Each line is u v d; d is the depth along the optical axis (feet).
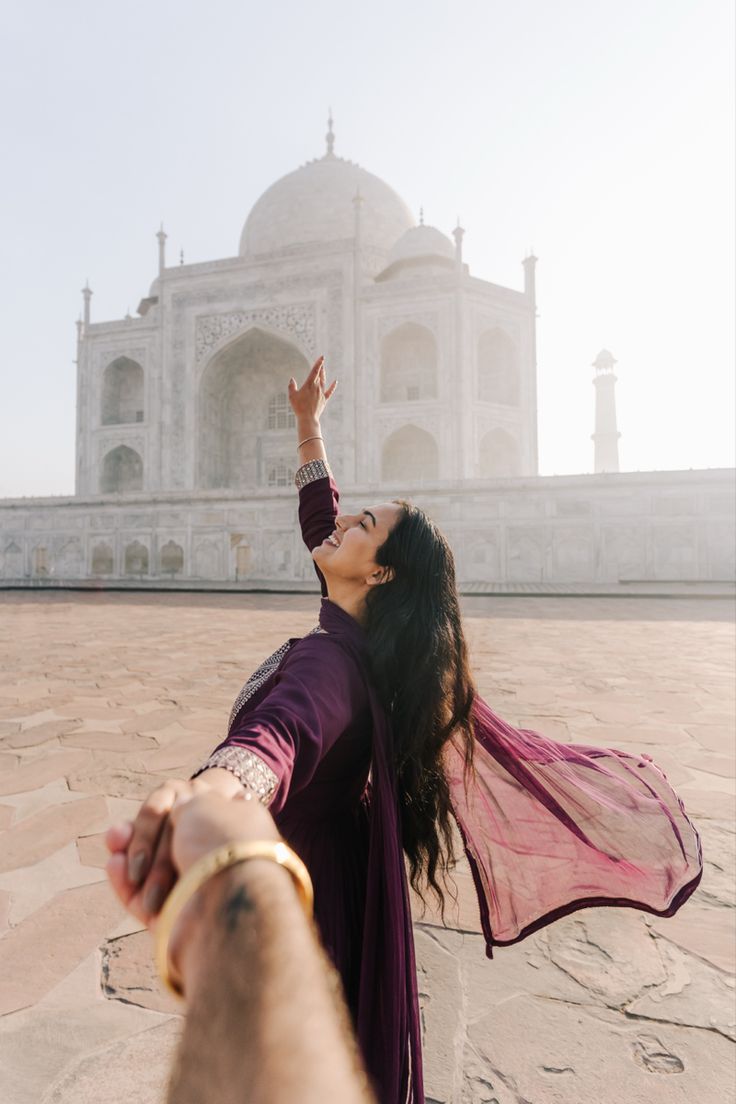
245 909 1.08
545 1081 4.72
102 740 13.03
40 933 6.60
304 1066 0.86
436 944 6.48
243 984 0.97
